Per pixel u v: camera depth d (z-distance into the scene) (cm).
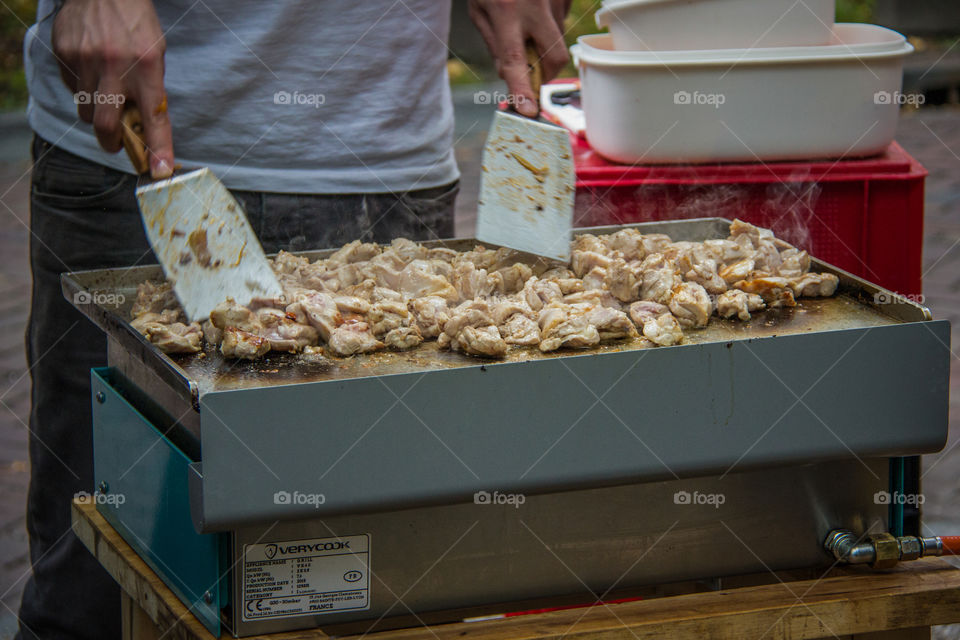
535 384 103
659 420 106
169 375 101
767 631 110
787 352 108
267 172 166
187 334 115
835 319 123
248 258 124
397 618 114
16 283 363
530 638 105
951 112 573
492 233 138
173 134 163
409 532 107
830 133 173
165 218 120
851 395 110
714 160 175
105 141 125
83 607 167
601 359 104
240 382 106
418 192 180
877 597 112
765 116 171
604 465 106
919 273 180
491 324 117
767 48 168
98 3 124
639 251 142
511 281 136
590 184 176
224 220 123
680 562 116
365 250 144
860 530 121
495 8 149
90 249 167
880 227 178
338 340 114
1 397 290
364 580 107
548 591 113
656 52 169
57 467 170
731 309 123
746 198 178
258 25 158
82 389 168
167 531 112
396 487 101
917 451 114
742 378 108
